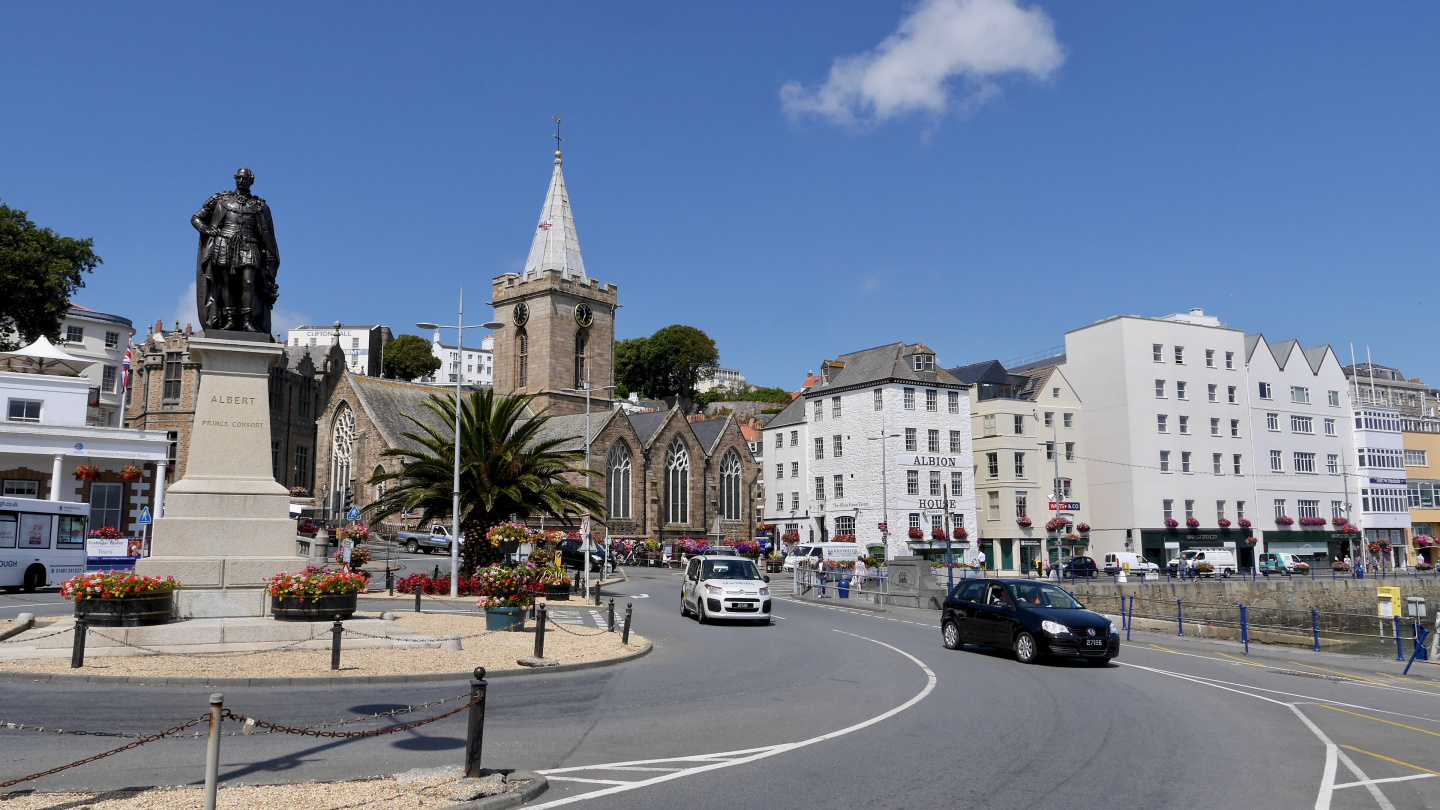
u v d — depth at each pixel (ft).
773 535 263.90
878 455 230.48
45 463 155.43
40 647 56.13
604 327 299.99
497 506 128.26
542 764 33.37
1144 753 36.27
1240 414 255.50
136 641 57.11
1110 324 246.47
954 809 28.04
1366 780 32.50
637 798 28.89
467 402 134.31
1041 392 244.22
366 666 53.78
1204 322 263.70
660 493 276.82
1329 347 276.41
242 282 67.36
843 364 250.37
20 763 31.65
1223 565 220.23
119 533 140.97
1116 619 128.16
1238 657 76.69
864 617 109.09
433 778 29.37
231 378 65.98
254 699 44.78
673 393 465.88
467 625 77.20
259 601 63.67
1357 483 272.10
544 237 291.99
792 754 35.42
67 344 251.80
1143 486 238.27
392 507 124.88
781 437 266.36
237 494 64.23
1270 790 30.94
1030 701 48.96
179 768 31.22
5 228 176.96
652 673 58.75
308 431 283.79
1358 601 202.08
